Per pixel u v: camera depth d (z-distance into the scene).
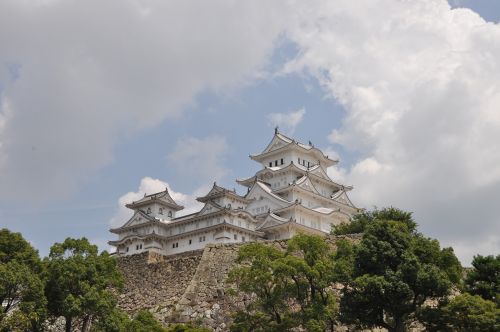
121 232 122.44
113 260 56.56
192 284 67.69
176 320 64.12
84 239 55.28
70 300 49.16
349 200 130.25
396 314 47.31
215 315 63.19
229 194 115.25
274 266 49.69
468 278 53.66
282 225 107.75
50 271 51.78
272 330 49.28
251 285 51.94
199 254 77.88
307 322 47.78
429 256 50.12
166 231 118.94
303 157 132.75
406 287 45.44
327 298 51.41
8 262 49.69
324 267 50.28
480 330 45.34
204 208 112.06
